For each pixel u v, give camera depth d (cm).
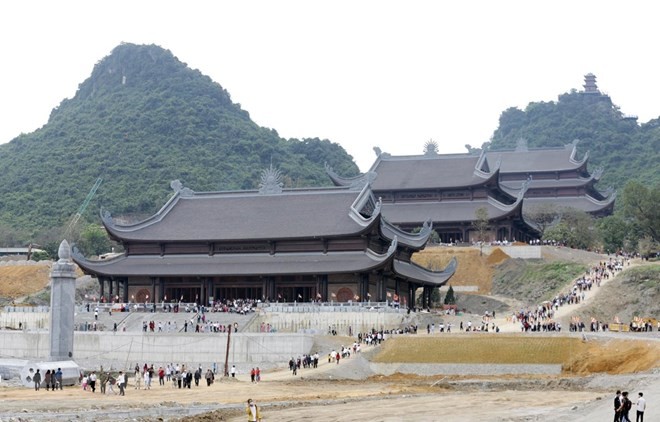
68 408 10262
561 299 19962
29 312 19175
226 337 16175
